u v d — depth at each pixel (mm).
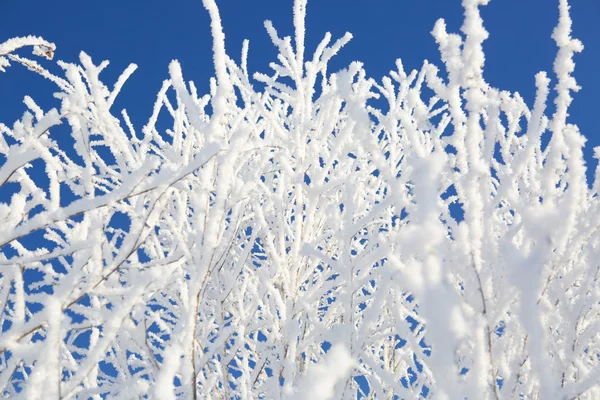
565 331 1965
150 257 2379
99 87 2258
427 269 1690
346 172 2654
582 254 2098
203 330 2316
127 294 1953
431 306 1671
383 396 2086
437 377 1722
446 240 1969
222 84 2076
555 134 1954
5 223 2039
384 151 2812
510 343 2045
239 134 2049
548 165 1950
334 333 2098
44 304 1938
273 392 2170
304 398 1438
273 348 2396
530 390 1976
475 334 1893
